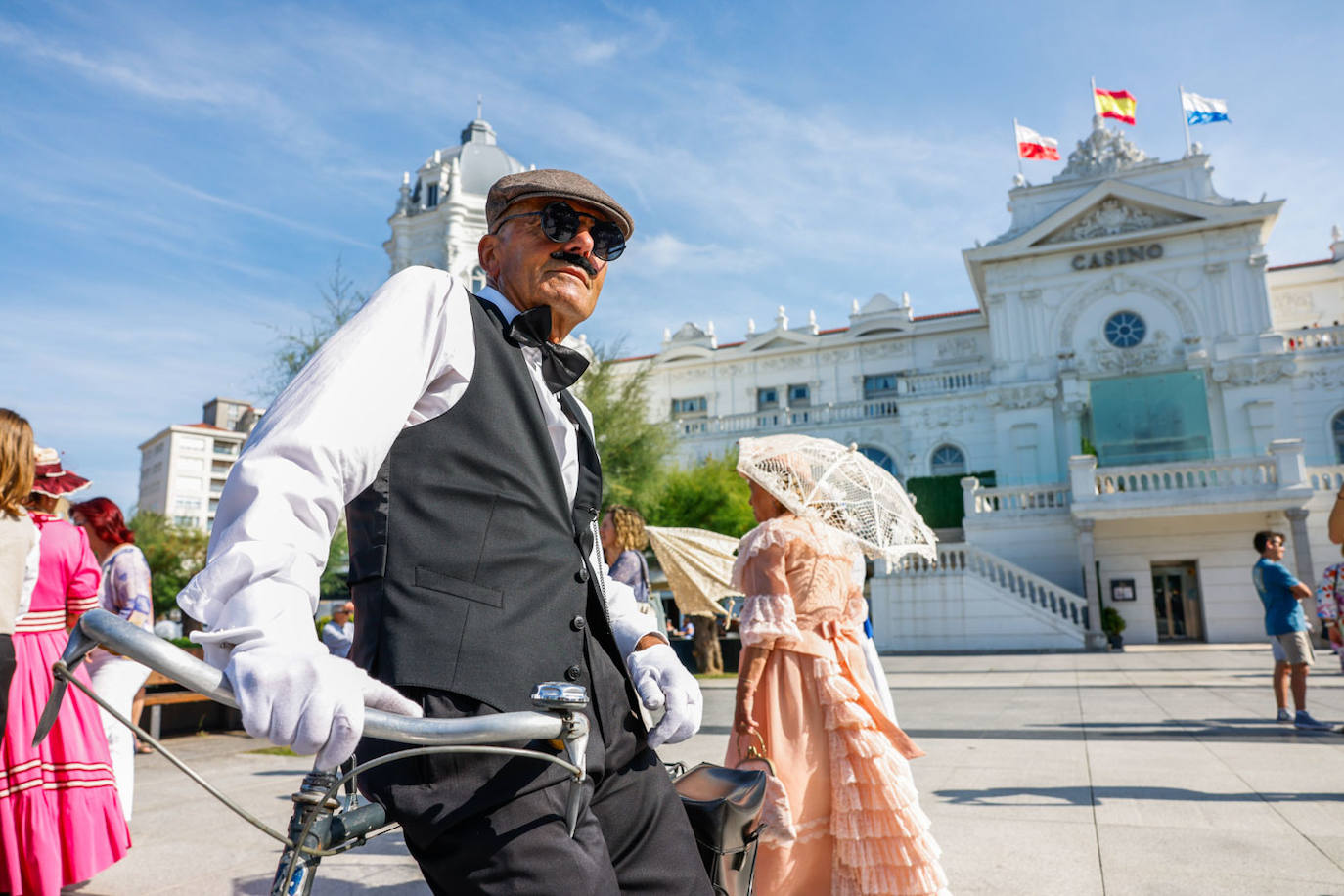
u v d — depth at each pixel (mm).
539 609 1146
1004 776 5242
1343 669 7305
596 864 1051
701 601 6184
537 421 1234
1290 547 22906
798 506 2916
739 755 2703
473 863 1005
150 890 3205
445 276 1228
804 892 2553
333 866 3559
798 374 39156
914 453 33281
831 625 2779
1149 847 3625
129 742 3926
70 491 3424
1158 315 30969
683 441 35969
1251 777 5094
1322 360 28562
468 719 888
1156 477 25359
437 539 1100
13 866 2746
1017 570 22484
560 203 1354
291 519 885
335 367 1010
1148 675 13289
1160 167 32062
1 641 2666
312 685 767
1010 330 32531
